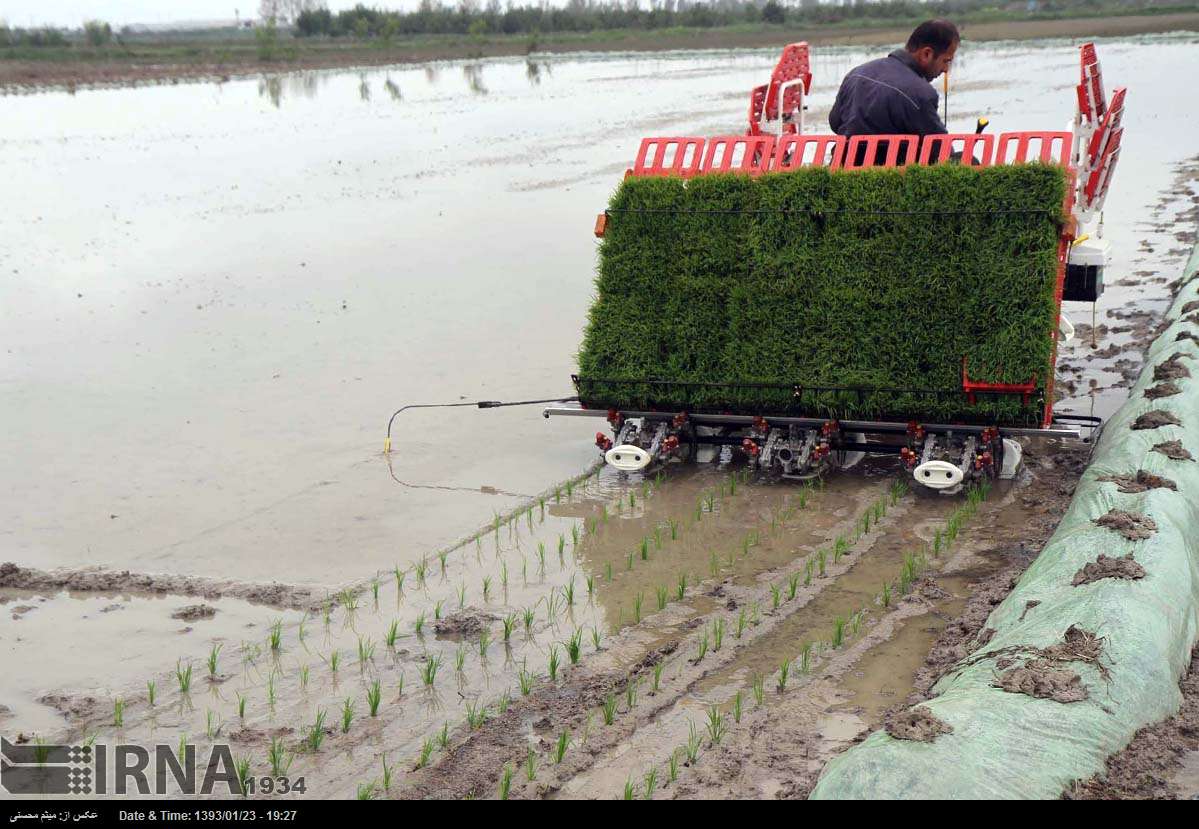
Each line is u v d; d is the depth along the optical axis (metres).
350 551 8.61
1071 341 12.50
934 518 8.70
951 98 32.41
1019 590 6.59
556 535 8.83
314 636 7.41
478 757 6.00
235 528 9.01
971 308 8.71
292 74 60.88
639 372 9.68
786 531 8.66
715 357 9.52
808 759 5.75
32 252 18.91
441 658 7.08
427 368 12.63
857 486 9.44
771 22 81.00
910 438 9.12
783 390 9.29
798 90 11.16
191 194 23.83
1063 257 8.70
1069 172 8.70
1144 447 7.88
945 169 8.78
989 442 8.88
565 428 11.03
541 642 7.23
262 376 12.59
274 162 27.86
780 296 9.30
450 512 9.27
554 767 5.85
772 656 6.86
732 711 6.29
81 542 8.79
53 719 6.51
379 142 30.77
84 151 30.95
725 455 10.17
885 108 9.54
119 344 13.89
